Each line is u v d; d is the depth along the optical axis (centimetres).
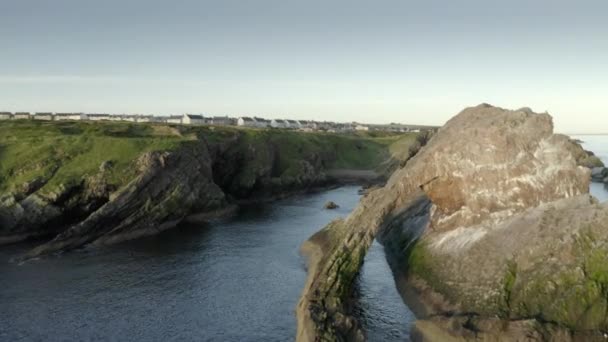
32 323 4222
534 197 4569
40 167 8100
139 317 4362
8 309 4519
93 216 7112
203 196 9088
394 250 6094
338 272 4656
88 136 9275
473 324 3544
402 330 3966
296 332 4006
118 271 5678
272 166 13125
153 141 9288
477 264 4269
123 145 8869
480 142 4900
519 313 3581
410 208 7012
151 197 7956
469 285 4100
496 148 4797
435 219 5506
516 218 4491
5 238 7006
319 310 4075
